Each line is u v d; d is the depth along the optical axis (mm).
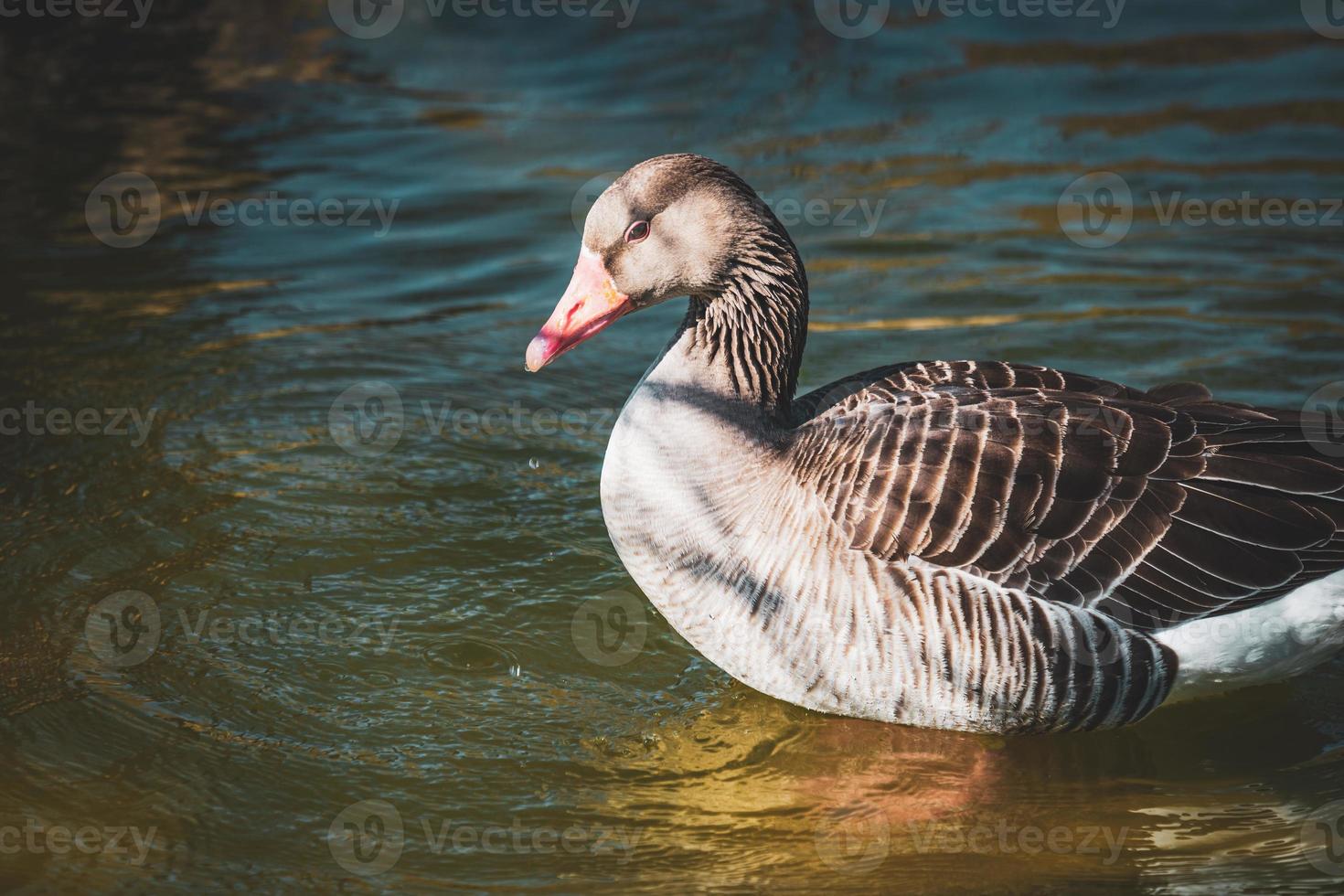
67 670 10664
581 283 10438
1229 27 25047
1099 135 21094
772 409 10258
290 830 9148
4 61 23469
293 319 16562
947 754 10070
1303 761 9992
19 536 12297
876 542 9250
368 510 13008
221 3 25891
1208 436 9828
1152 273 17031
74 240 18203
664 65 23938
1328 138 20688
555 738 10188
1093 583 9367
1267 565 9547
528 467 13875
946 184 19594
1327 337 15367
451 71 23859
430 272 17672
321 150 20891
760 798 9625
